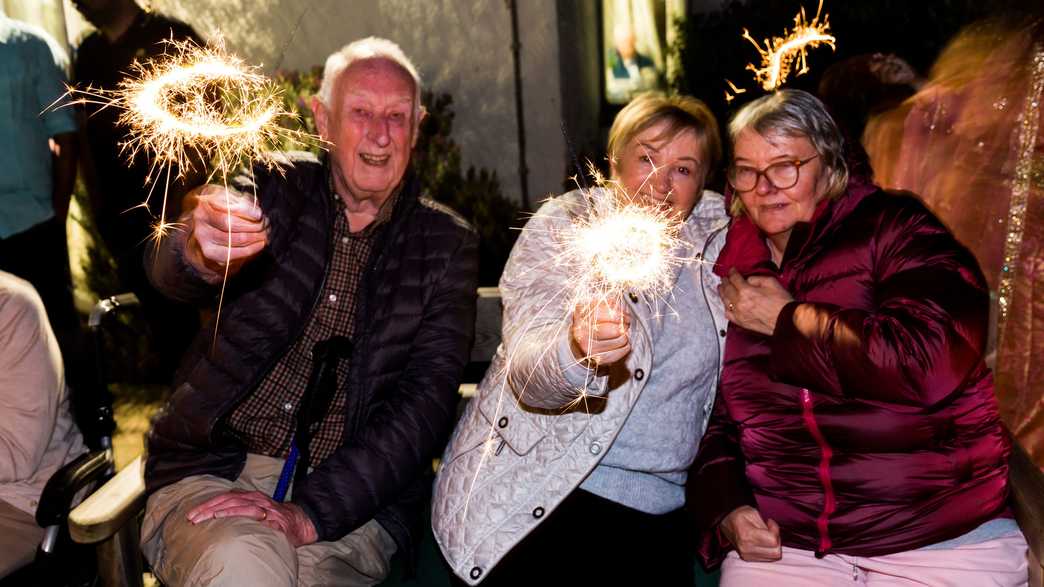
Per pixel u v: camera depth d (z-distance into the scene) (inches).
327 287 99.8
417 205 102.6
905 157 137.4
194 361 97.7
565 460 86.5
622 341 68.6
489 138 269.1
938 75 135.8
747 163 87.7
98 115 170.1
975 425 84.0
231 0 259.3
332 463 94.6
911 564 85.2
